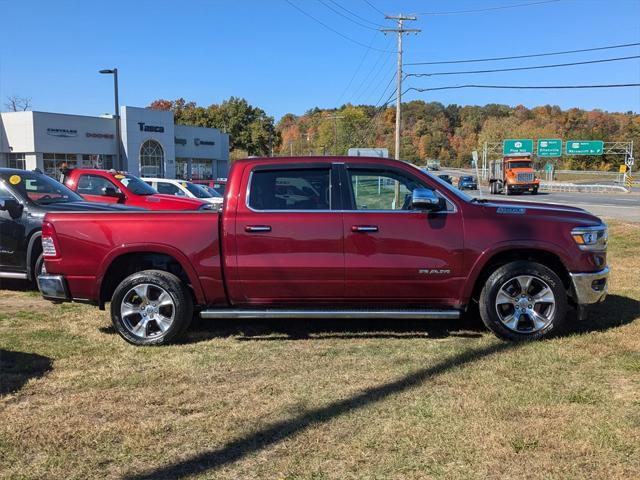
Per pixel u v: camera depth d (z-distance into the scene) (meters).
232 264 5.45
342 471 3.20
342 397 4.20
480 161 105.88
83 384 4.51
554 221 5.50
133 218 5.54
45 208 7.70
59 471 3.24
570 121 125.12
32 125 44.94
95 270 5.57
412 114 147.38
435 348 5.34
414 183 5.58
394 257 5.41
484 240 5.41
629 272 9.16
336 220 5.42
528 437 3.53
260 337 5.80
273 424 3.78
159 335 5.53
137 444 3.53
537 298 5.49
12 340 5.66
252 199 5.50
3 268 7.73
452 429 3.66
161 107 100.38
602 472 3.14
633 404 4.00
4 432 3.68
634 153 109.25
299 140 117.50
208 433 3.67
